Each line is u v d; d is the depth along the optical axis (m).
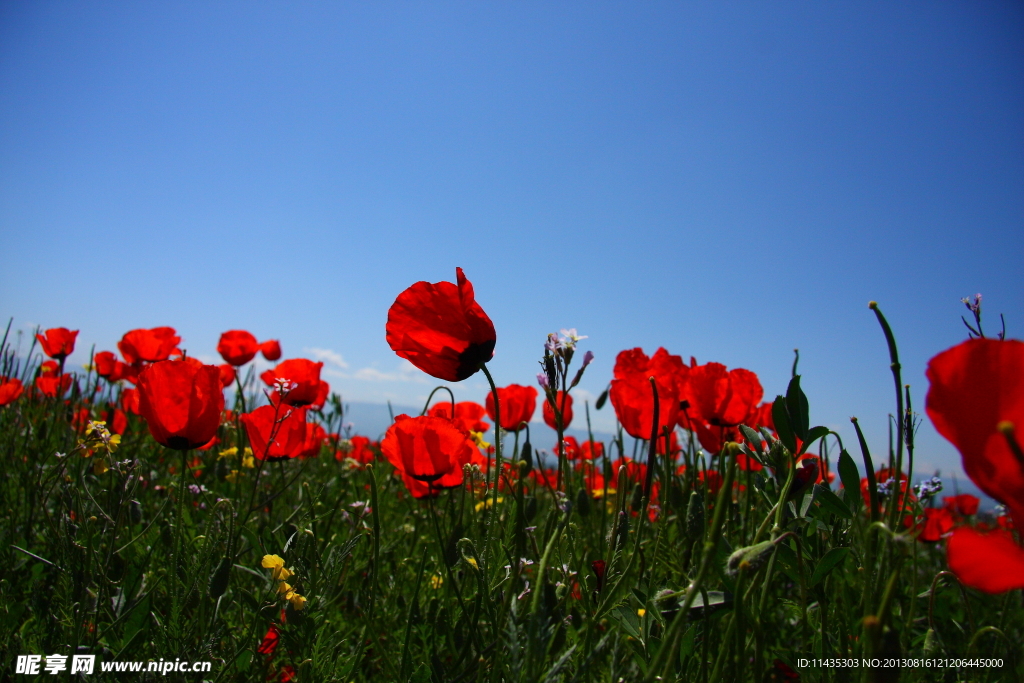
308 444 0.59
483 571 0.37
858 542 0.32
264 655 0.43
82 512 0.44
